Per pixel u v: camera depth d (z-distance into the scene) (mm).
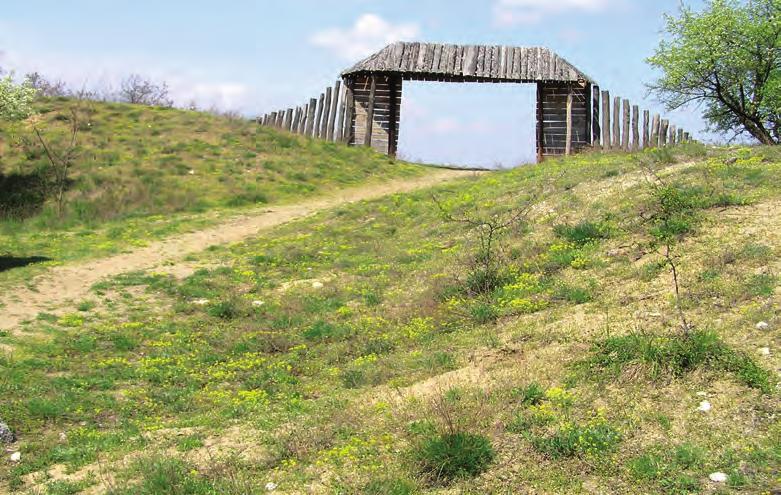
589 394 7977
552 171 20938
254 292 15344
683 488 6367
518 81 30797
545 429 7465
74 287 15391
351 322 12984
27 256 17547
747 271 10078
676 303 9641
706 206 12797
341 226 20062
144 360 11844
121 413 10031
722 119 26953
